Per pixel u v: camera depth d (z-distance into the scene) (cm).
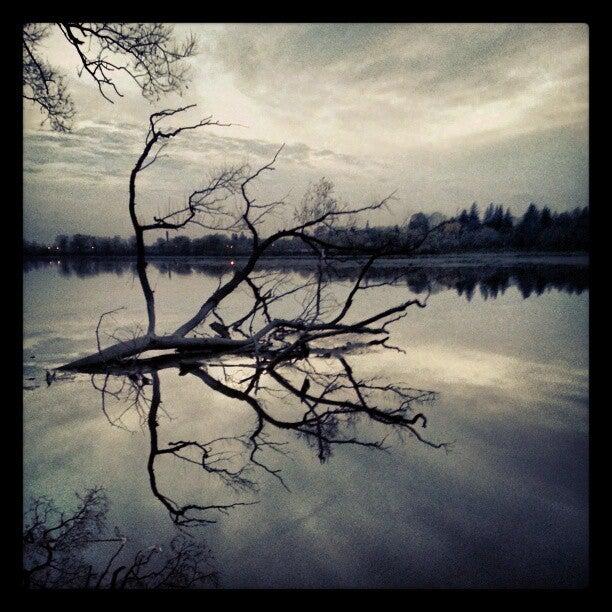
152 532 386
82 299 2283
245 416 688
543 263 5147
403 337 1307
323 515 408
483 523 390
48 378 875
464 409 694
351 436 600
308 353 1096
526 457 521
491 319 1608
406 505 417
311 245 980
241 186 904
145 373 946
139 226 854
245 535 373
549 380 855
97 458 538
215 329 1127
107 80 818
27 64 795
